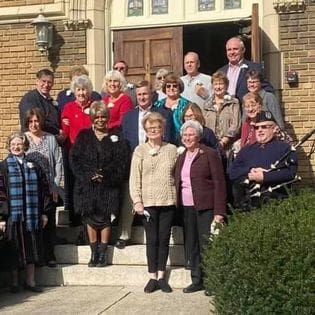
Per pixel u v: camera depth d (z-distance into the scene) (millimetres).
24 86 9148
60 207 7613
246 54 9023
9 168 6293
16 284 6379
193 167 6070
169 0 9109
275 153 5816
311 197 5074
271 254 4289
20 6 9117
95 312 5559
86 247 6832
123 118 6785
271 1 8352
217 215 5961
